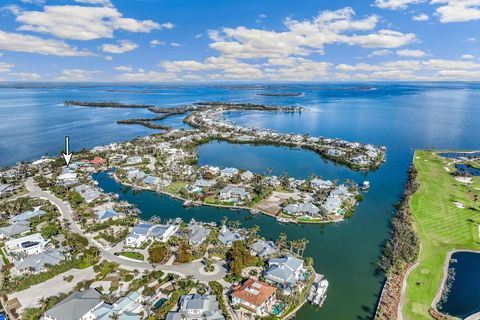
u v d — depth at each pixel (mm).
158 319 82500
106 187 187000
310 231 134500
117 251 115688
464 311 88125
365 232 133625
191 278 98688
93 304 84312
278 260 106375
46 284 97000
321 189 178125
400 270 103688
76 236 122688
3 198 165125
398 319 83812
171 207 158750
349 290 97250
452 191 177750
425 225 136000
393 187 189375
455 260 112188
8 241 119812
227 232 126438
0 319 82875
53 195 170250
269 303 90438
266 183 184375
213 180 191375
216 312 84500
